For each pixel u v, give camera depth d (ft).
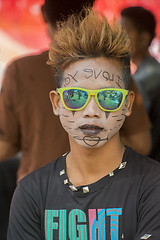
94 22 4.52
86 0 7.01
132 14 10.25
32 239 4.59
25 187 4.74
